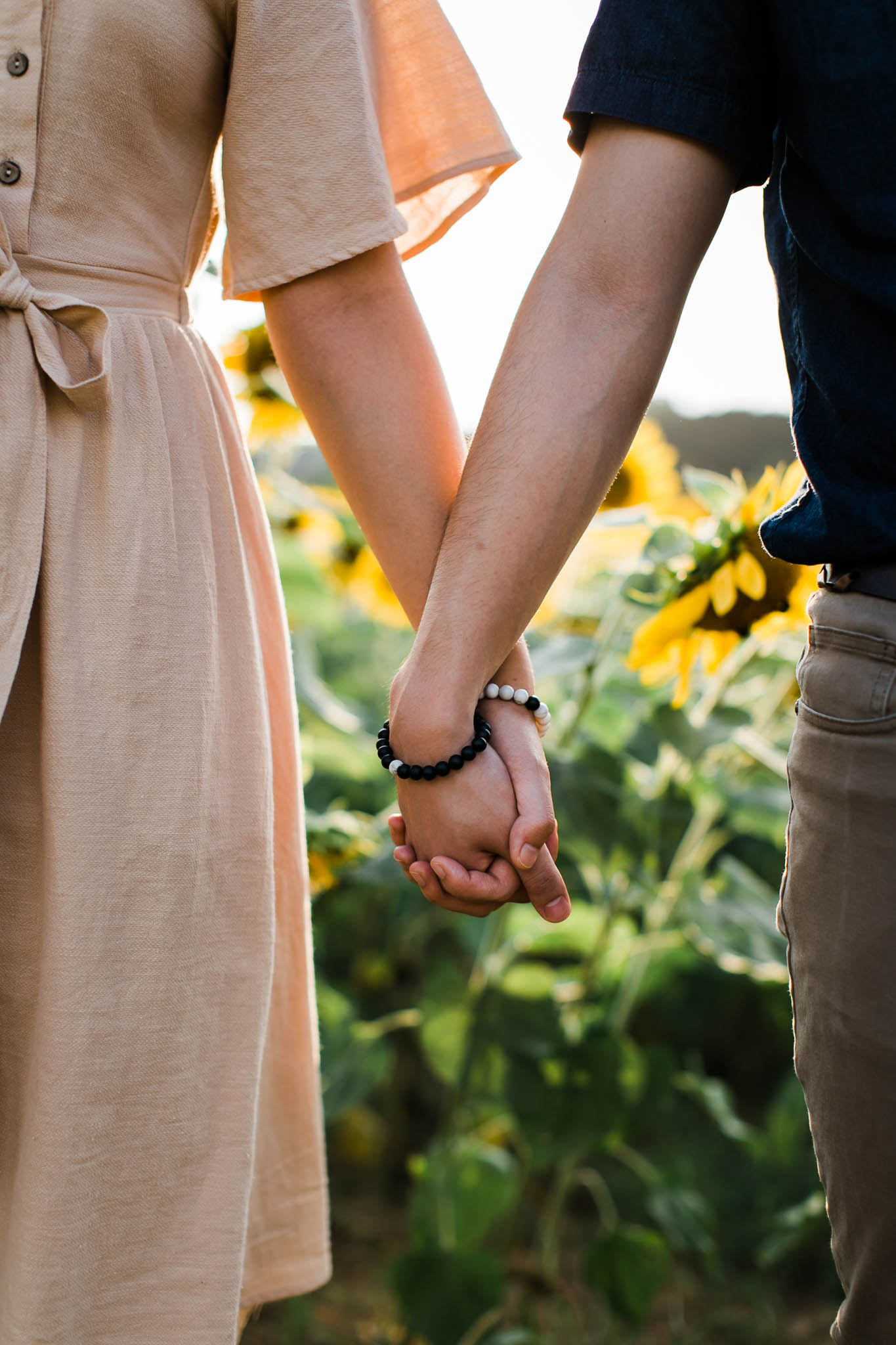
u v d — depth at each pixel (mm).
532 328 867
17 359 838
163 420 882
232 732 903
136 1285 850
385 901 2365
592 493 864
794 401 807
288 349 950
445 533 896
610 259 851
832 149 725
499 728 931
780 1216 1855
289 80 900
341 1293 2016
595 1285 1748
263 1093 1037
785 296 820
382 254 950
